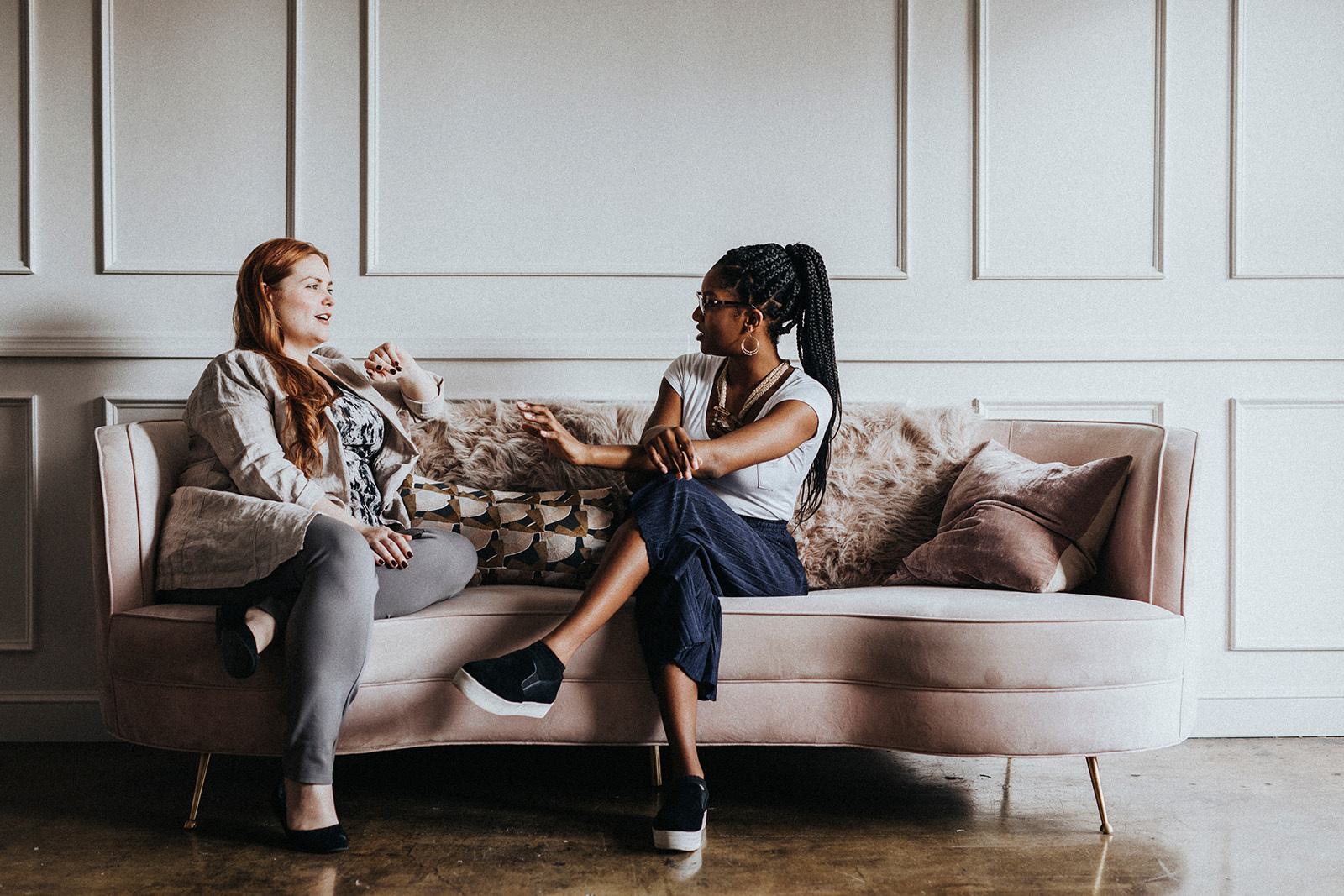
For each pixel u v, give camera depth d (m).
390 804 1.97
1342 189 2.58
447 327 2.53
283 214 2.52
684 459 1.83
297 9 2.50
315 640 1.66
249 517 1.76
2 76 2.48
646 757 2.36
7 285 2.48
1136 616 1.82
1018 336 2.58
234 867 1.63
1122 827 1.86
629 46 2.56
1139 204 2.59
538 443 2.29
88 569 2.48
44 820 1.87
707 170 2.56
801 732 1.81
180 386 2.50
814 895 1.53
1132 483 2.02
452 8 2.54
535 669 1.66
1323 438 2.58
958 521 2.14
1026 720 1.76
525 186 2.55
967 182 2.59
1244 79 2.58
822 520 2.25
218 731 1.77
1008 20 2.58
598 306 2.55
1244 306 2.59
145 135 2.50
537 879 1.58
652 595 1.79
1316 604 2.57
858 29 2.58
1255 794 2.06
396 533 1.83
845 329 2.57
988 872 1.63
